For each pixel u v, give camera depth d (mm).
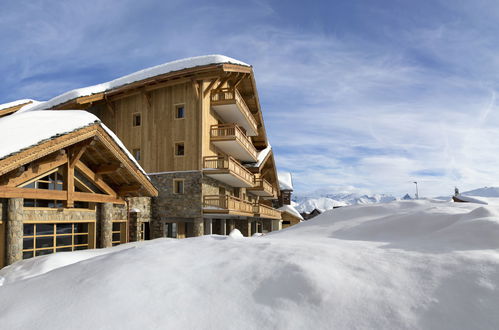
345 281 3312
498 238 3920
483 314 2688
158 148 22016
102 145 12055
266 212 31172
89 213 13102
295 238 5973
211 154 22812
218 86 23047
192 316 3062
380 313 2861
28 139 9523
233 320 2980
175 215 21125
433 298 2930
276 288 3338
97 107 23859
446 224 5016
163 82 21516
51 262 8023
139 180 13508
